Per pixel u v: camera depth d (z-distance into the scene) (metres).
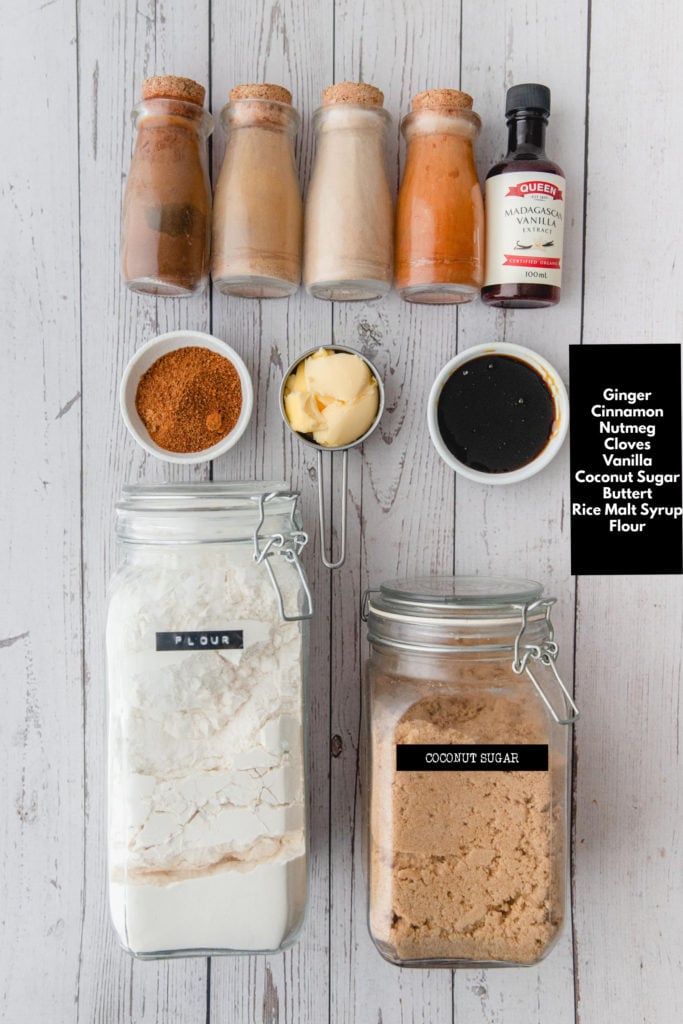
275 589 0.67
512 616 0.67
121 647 0.65
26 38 0.78
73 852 0.79
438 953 0.67
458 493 0.80
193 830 0.66
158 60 0.78
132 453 0.79
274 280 0.71
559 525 0.81
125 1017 0.79
